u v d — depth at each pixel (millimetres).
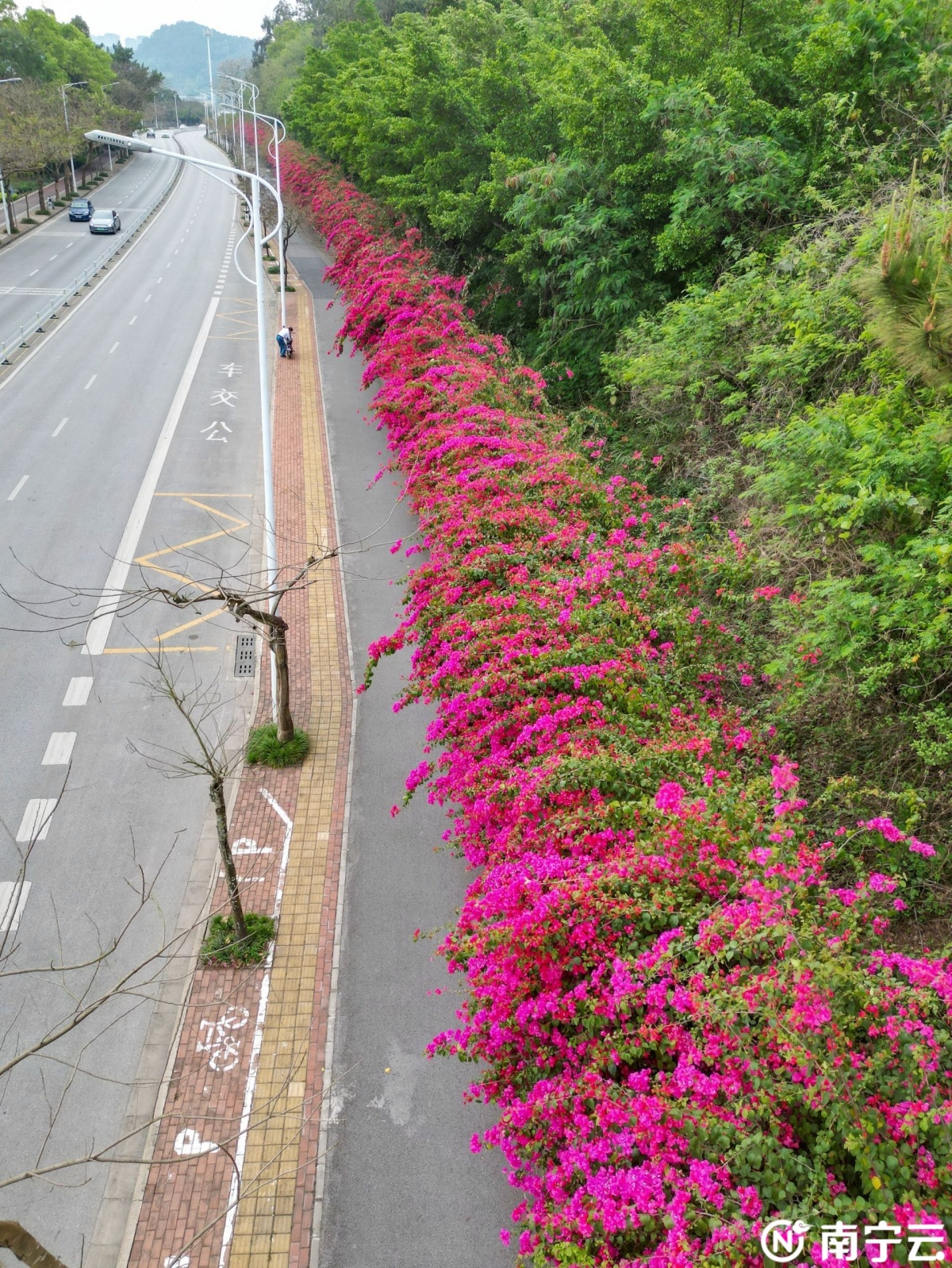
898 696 8062
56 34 73125
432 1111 7992
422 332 19188
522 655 8078
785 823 5797
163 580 16562
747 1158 4559
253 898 10141
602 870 5875
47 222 51500
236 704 13523
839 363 10828
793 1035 4473
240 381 27266
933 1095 4484
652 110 14969
